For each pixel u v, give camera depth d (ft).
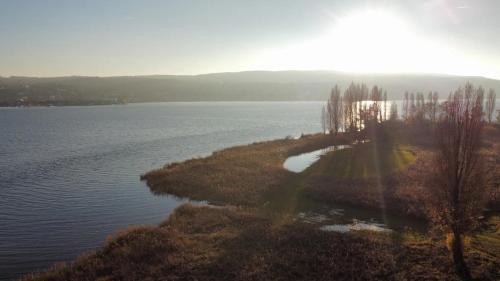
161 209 111.24
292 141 247.09
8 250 82.43
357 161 178.19
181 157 205.36
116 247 77.15
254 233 84.89
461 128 67.87
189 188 129.39
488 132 269.85
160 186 134.92
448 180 68.59
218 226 90.68
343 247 77.46
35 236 90.53
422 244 79.15
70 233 92.53
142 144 255.91
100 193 129.29
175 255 73.10
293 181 140.46
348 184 132.16
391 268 67.92
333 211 107.14
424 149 209.15
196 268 67.92
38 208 112.78
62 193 129.59
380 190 122.31
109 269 68.59
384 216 102.47
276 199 119.03
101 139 282.97
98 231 93.91
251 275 65.26
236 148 214.48
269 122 456.86
